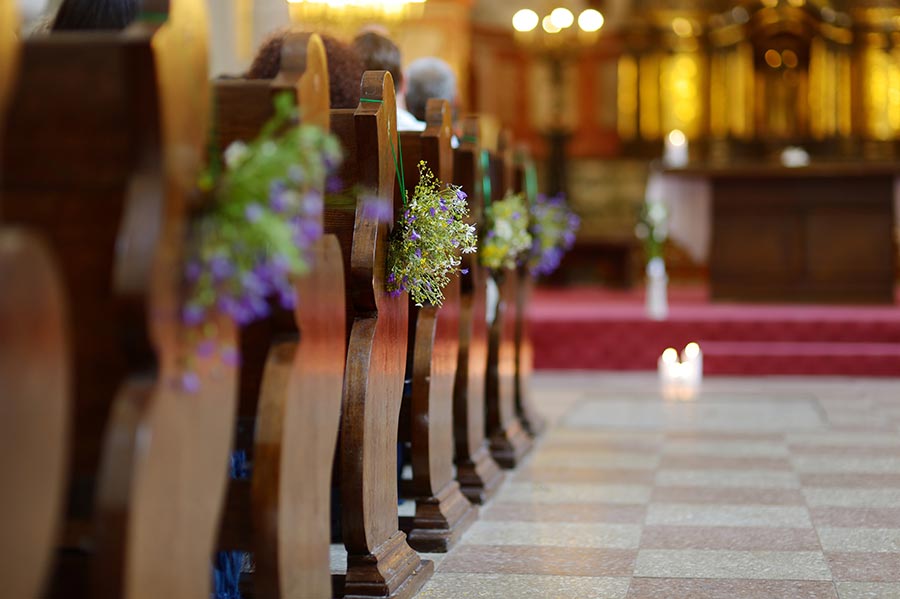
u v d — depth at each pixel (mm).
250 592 3809
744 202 10992
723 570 4023
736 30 15727
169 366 2189
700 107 15844
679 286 15312
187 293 2234
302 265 2262
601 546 4383
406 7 11180
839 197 10852
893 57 15609
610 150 15898
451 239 3949
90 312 2178
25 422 1724
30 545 1765
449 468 4723
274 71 3609
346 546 3615
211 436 2432
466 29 14133
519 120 15805
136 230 2105
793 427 7160
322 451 3129
